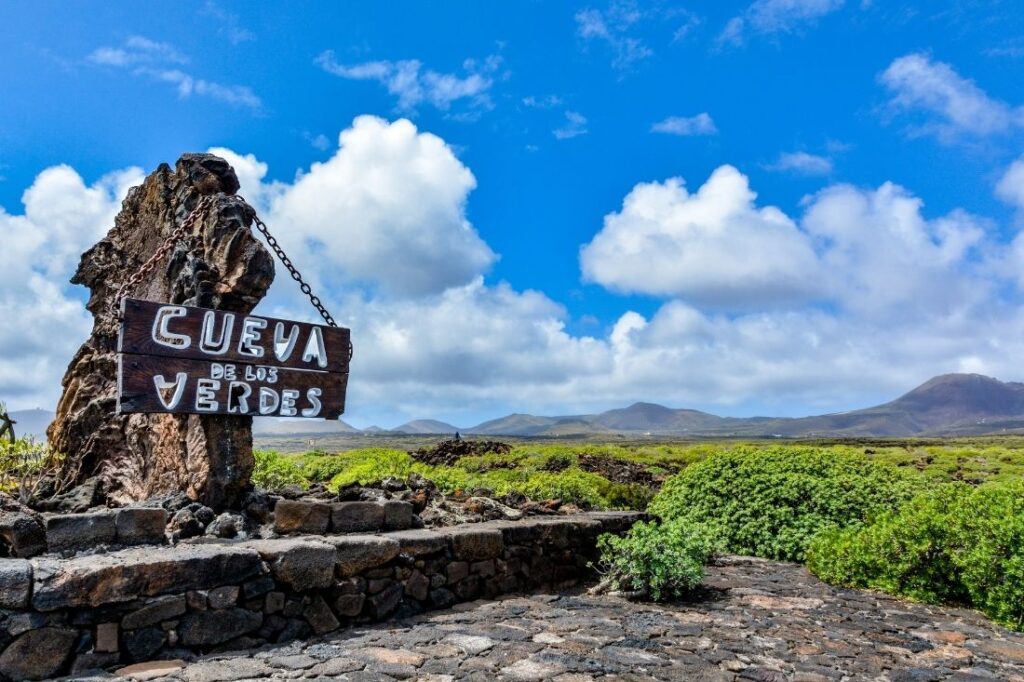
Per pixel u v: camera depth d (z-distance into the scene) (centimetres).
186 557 429
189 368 568
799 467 1026
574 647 484
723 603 660
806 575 809
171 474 639
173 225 723
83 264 824
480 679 402
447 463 2011
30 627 371
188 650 425
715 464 1070
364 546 530
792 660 484
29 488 699
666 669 445
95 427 733
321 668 408
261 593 464
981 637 567
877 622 606
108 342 767
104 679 372
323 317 668
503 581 665
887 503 927
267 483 854
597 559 789
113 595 395
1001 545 634
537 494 1148
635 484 1645
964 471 1927
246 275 625
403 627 522
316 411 638
